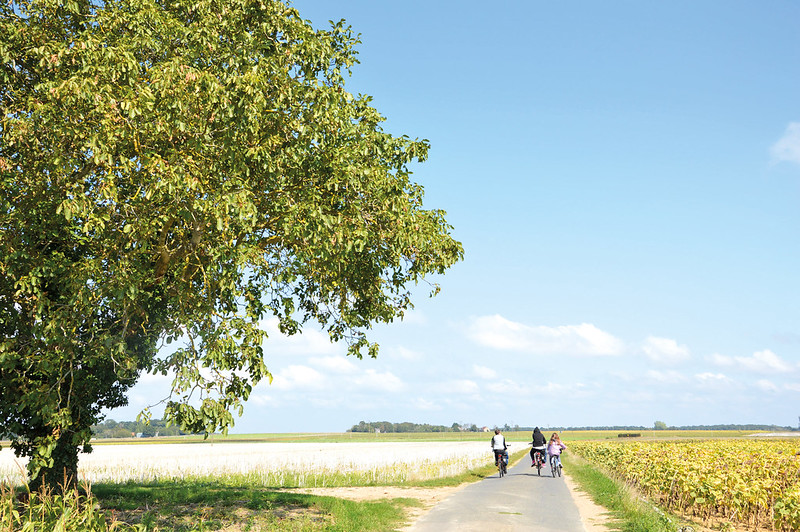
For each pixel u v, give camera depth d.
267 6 12.40
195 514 13.42
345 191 12.60
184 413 10.39
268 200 11.85
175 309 11.61
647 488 21.86
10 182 10.17
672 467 18.30
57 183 10.45
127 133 10.07
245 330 10.80
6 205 10.04
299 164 11.86
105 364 12.98
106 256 11.25
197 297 11.22
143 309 11.64
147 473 28.38
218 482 24.64
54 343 10.64
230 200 9.99
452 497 18.64
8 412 12.88
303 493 18.98
